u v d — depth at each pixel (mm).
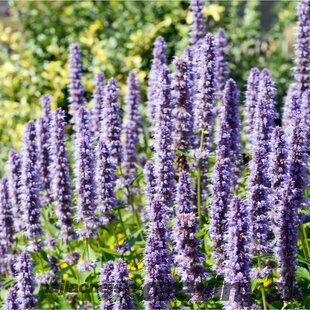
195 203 1088
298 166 935
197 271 905
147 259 870
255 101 1114
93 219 1019
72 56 1211
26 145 1095
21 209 1044
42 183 1104
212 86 1029
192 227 899
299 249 1015
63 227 1052
